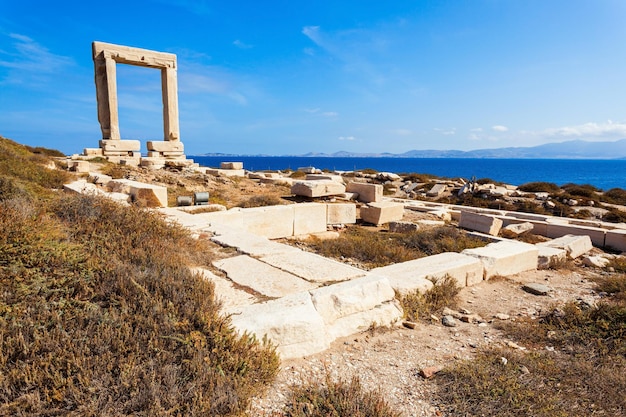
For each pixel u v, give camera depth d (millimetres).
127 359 2945
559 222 14430
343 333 4492
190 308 3625
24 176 11719
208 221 8633
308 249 9695
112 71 25469
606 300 6328
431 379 3732
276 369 3451
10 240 4172
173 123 28062
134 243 5281
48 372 2754
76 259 4172
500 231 13266
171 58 27641
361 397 3207
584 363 3992
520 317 5551
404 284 5754
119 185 11734
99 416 2541
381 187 17188
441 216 15922
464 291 6711
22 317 3223
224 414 2789
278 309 4012
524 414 3135
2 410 2463
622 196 27172
